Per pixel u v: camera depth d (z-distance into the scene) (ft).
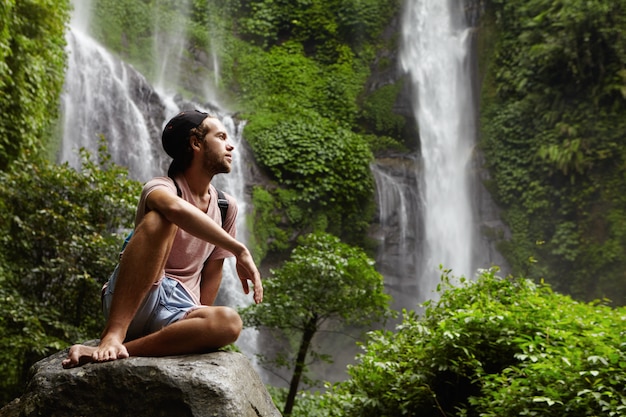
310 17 74.02
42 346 22.93
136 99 56.90
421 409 20.90
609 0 61.41
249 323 30.35
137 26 66.08
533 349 18.28
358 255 30.58
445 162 69.15
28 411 8.40
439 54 72.84
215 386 8.18
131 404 8.26
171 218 8.68
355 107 70.03
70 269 24.54
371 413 21.26
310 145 62.75
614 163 61.52
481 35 71.56
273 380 51.75
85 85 52.65
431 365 20.27
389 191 65.26
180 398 8.15
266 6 73.87
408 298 63.21
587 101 63.31
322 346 54.29
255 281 8.59
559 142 63.93
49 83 38.68
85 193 26.55
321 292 29.43
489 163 67.26
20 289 24.94
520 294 22.18
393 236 64.28
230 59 69.97
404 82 72.13
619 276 59.06
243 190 59.57
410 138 70.23
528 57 67.15
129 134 54.90
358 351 55.16
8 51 31.65
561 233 62.18
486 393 18.42
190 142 9.26
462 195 67.46
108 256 25.34
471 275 65.05
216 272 9.96
